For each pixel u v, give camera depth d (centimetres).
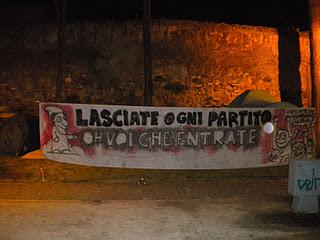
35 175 978
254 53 1357
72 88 1282
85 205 766
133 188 904
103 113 955
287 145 1036
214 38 1327
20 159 1042
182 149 979
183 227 652
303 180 732
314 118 1062
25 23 1277
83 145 953
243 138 1005
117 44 1285
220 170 1030
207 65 1327
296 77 1394
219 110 990
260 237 615
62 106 946
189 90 1319
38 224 657
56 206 756
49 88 1276
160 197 834
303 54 1396
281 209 758
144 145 968
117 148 962
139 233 624
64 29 1214
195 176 1005
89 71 1284
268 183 964
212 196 847
